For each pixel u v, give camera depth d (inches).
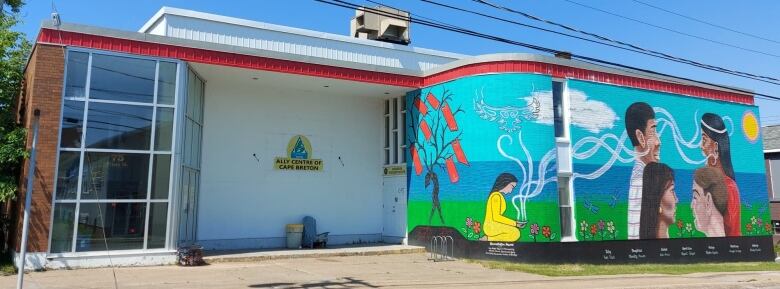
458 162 730.8
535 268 629.9
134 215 595.8
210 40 809.5
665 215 792.9
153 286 465.7
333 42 906.1
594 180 737.6
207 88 755.4
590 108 750.5
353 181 841.5
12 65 696.4
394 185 843.4
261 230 766.5
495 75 711.7
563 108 738.2
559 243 691.4
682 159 828.0
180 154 623.2
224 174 751.7
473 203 708.7
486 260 688.4
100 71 593.0
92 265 570.6
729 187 873.5
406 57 967.0
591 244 719.7
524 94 703.1
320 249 745.6
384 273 569.0
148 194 602.9
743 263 838.5
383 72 771.4
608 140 758.5
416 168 800.3
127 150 596.7
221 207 745.0
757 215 899.4
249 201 764.0
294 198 795.4
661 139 810.8
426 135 786.2
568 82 738.8
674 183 811.4
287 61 705.6
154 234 604.1
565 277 571.2
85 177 577.6
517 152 693.3
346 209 829.8
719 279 588.1
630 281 549.6
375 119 873.5
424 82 797.2
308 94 824.9
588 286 506.3
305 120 817.5
